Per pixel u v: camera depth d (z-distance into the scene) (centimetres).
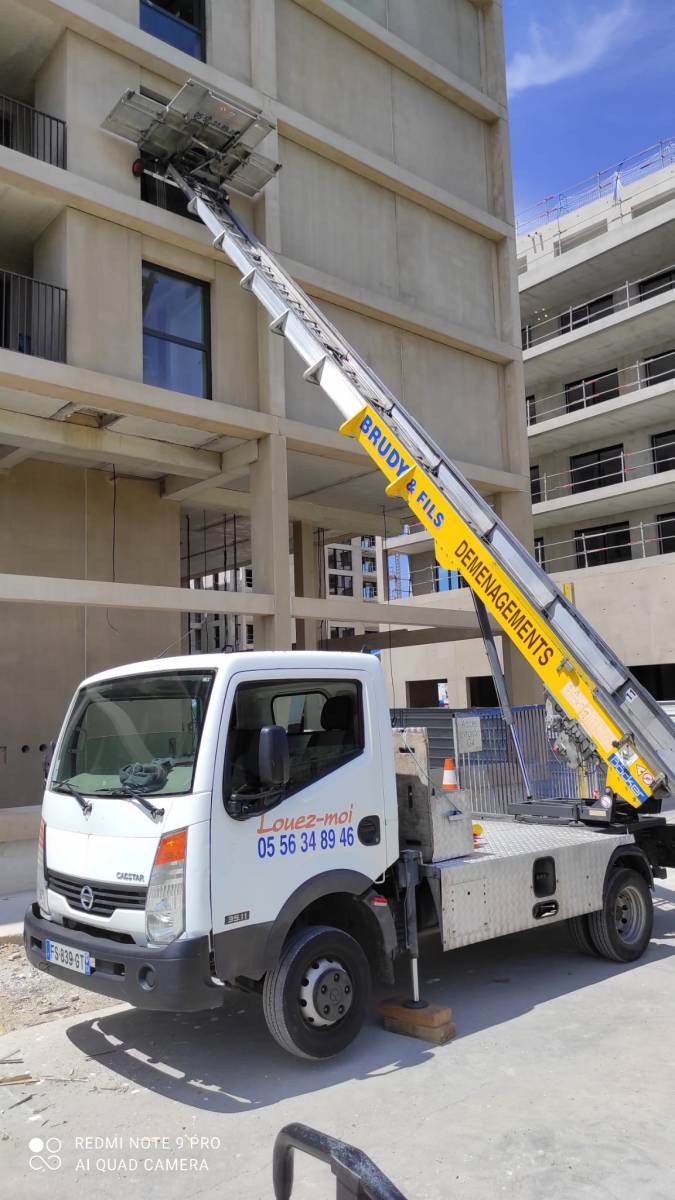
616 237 3022
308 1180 360
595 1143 384
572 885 636
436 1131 398
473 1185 351
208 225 1186
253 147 1223
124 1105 434
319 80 1494
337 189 1495
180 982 417
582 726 687
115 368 1172
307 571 2006
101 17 1178
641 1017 548
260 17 1391
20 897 932
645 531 3144
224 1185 358
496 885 577
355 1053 495
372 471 1609
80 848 482
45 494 1484
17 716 1421
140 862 446
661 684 2886
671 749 670
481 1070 467
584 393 3416
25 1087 457
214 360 1307
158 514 1625
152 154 1222
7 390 1118
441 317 1623
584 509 3192
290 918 465
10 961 709
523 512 1741
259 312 1358
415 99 1667
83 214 1166
